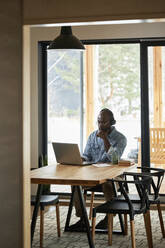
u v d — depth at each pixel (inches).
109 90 284.2
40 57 287.0
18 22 156.9
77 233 211.3
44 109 290.7
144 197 174.9
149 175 192.7
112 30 275.9
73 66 289.1
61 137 291.0
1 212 158.4
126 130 281.1
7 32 158.1
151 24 271.1
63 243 195.0
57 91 291.0
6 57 158.4
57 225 204.5
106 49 283.4
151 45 275.6
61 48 201.6
